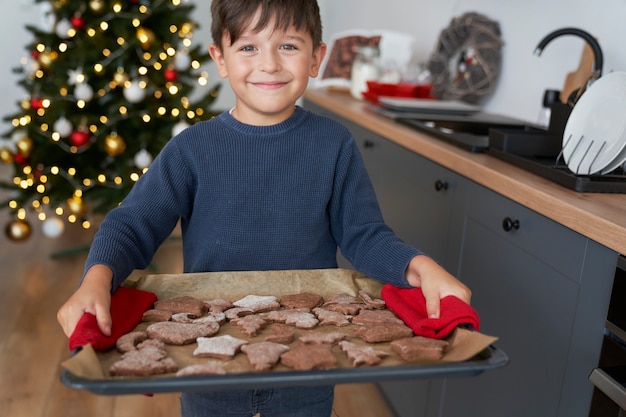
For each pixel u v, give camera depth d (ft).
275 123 4.15
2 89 16.39
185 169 4.09
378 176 7.91
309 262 4.23
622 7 6.56
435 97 9.37
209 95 11.30
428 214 6.47
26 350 8.00
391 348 3.15
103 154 11.02
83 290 3.18
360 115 8.43
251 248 4.15
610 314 3.83
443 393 5.76
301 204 4.17
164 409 7.03
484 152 6.00
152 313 3.41
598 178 4.72
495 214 5.20
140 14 10.55
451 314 3.18
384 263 3.85
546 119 7.30
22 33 16.24
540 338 4.54
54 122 10.26
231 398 4.09
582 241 4.12
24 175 10.60
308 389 4.15
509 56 8.85
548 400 4.42
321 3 15.57
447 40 9.61
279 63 3.90
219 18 3.95
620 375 3.73
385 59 10.82
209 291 3.80
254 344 3.11
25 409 6.85
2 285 9.70
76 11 10.58
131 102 10.64
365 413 7.06
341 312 3.59
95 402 7.08
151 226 3.94
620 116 4.72
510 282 4.95
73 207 10.39
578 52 7.39
